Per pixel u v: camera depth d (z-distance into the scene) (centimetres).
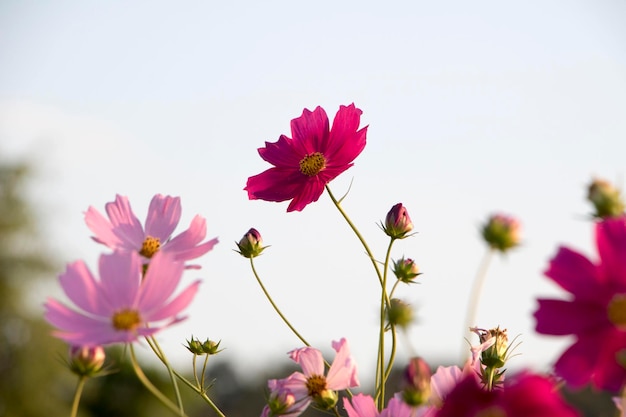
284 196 80
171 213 65
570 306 48
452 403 45
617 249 47
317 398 64
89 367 55
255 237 78
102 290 53
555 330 48
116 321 52
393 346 60
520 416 44
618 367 47
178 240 62
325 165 80
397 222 69
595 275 48
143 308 53
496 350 63
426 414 56
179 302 53
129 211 65
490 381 62
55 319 52
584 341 47
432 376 57
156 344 56
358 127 80
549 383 45
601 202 51
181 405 56
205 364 74
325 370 70
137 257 54
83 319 53
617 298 47
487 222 52
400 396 59
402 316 59
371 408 60
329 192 72
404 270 69
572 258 48
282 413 64
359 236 67
